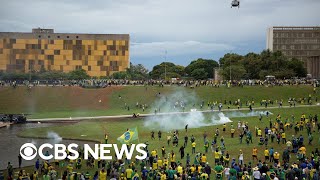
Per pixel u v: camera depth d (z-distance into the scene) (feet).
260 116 316.19
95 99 453.58
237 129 277.64
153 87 483.92
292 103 400.47
